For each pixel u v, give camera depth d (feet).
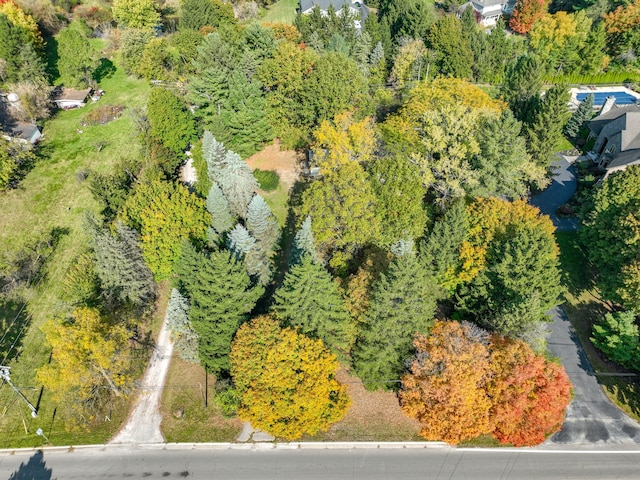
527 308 137.39
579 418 152.87
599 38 324.80
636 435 149.07
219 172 195.93
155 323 176.86
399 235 164.14
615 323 161.07
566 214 226.58
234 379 138.51
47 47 318.45
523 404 124.16
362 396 154.71
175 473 138.72
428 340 132.98
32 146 239.50
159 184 182.91
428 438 134.72
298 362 129.59
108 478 137.69
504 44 323.57
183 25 334.24
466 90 219.61
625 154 237.04
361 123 188.55
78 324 136.05
